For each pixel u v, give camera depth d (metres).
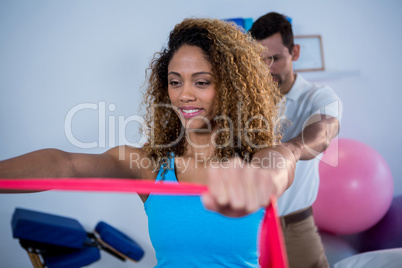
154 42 3.13
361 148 2.58
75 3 3.06
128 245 2.61
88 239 2.67
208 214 0.92
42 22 3.03
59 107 3.05
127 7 3.10
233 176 0.41
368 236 2.79
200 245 0.92
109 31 3.09
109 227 2.77
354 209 2.47
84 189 0.40
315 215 2.55
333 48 3.30
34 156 0.84
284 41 1.91
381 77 3.37
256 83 1.10
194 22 1.06
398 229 2.72
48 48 3.04
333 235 2.69
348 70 3.31
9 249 2.98
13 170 0.79
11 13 3.00
